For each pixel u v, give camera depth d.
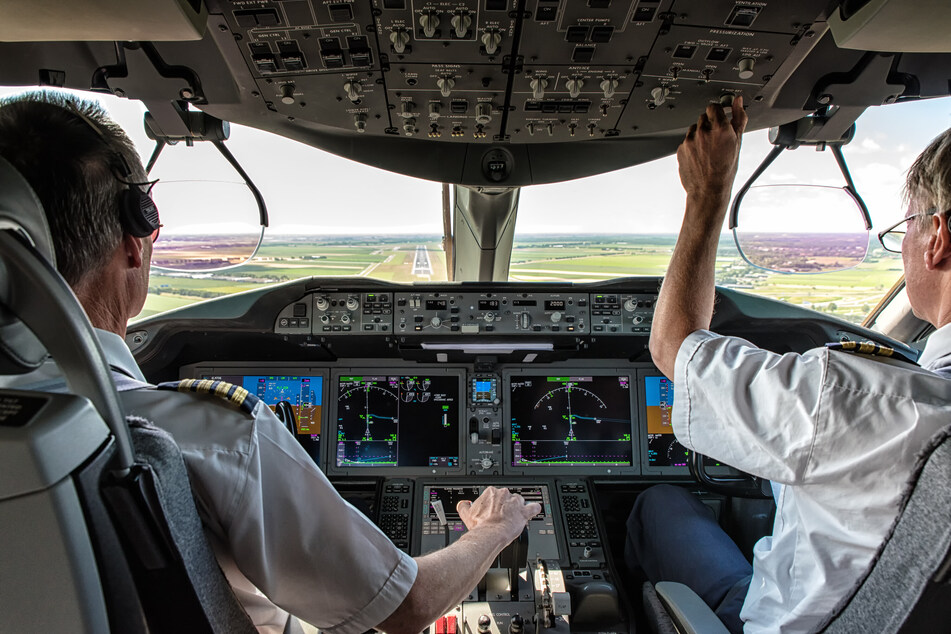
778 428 0.92
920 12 1.14
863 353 0.94
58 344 0.58
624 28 1.34
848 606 0.91
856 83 1.70
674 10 1.28
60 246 0.74
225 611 0.77
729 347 1.01
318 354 3.01
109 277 0.83
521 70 1.52
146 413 0.82
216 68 1.66
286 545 0.84
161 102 1.83
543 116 1.79
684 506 2.44
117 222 0.80
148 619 0.71
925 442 0.78
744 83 1.59
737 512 2.93
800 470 0.90
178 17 1.15
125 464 0.61
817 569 1.00
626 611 2.35
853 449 0.86
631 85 1.60
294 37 1.38
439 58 1.47
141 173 0.84
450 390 3.03
